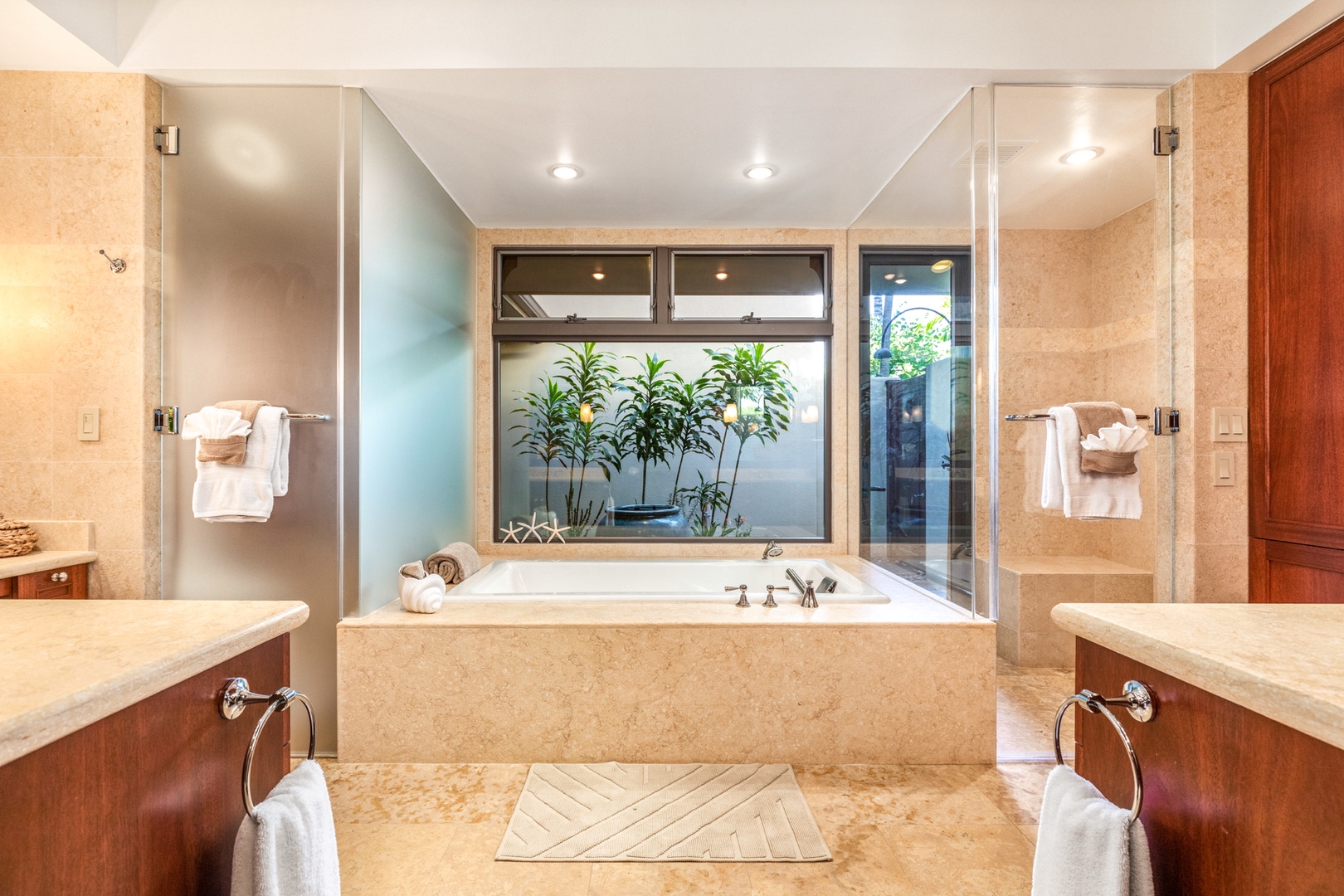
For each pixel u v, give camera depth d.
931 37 2.14
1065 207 2.25
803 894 1.54
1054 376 2.26
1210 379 2.16
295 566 2.23
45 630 0.81
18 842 0.58
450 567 2.71
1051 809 0.83
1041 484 2.25
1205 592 2.15
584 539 3.71
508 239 3.63
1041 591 2.26
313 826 0.85
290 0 2.15
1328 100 1.90
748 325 3.68
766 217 3.48
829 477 3.70
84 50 2.07
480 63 2.14
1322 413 1.92
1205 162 2.16
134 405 2.20
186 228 2.26
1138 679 0.83
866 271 3.31
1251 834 0.65
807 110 2.40
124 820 0.69
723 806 1.91
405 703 2.18
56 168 2.20
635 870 1.63
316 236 2.24
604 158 2.78
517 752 2.18
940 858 1.68
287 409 2.24
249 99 2.25
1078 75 2.19
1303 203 1.97
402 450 2.59
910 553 2.74
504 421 3.73
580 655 2.18
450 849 1.71
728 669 2.18
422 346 2.79
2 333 2.19
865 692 2.19
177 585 2.24
